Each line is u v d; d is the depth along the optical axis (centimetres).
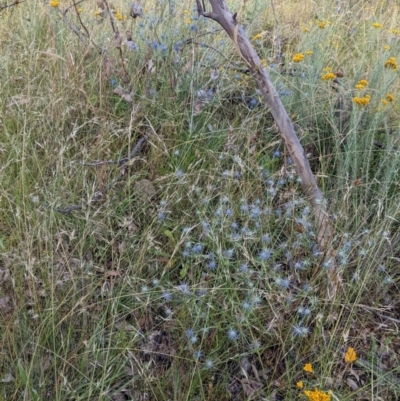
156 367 179
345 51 353
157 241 210
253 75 207
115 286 203
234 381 180
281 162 266
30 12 329
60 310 185
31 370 168
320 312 182
